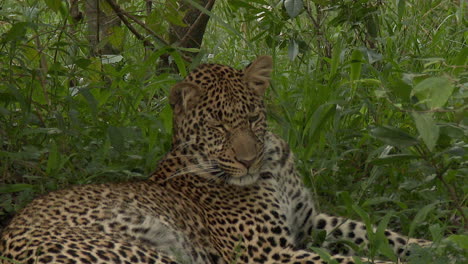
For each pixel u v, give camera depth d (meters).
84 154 10.75
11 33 10.23
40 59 11.58
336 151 10.88
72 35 11.60
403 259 8.91
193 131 9.23
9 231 7.71
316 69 13.02
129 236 8.09
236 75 9.38
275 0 13.68
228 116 9.09
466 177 9.58
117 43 12.30
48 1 10.58
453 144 8.99
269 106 11.42
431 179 9.10
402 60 13.53
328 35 15.02
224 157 9.06
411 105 7.98
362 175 11.11
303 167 10.85
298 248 9.73
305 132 10.92
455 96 7.69
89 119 11.71
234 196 9.19
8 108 11.82
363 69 12.34
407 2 15.01
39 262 6.89
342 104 10.94
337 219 10.12
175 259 7.91
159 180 9.17
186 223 8.80
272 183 9.45
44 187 10.12
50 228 7.62
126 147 11.02
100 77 12.20
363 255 9.65
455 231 9.59
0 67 10.95
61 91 11.61
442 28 14.66
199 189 9.26
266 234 9.09
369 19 13.01
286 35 12.93
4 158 10.34
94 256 7.13
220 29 17.45
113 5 12.31
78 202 8.19
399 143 8.29
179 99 9.37
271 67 9.52
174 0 11.76
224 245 9.02
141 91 11.45
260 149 9.26
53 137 10.71
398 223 10.38
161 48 11.55
